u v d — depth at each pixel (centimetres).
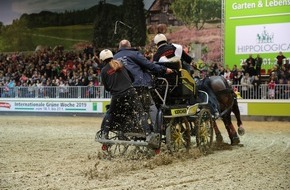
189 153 890
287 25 2394
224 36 2567
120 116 850
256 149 1030
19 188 611
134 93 820
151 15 2900
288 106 2069
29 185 629
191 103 936
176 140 873
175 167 770
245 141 1205
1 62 3459
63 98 2550
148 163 778
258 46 2467
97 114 2453
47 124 1867
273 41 2425
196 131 915
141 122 816
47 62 3192
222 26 2609
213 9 2669
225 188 610
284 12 2398
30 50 3450
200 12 2712
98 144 1125
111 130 860
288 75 2164
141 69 849
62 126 1756
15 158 879
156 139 808
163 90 880
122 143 817
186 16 2766
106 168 752
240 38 2517
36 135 1364
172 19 2823
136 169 748
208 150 952
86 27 3228
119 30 3022
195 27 2741
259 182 648
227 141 1204
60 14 3341
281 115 2083
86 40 3238
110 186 621
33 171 734
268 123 1927
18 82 2970
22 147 1055
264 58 2448
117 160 841
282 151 996
